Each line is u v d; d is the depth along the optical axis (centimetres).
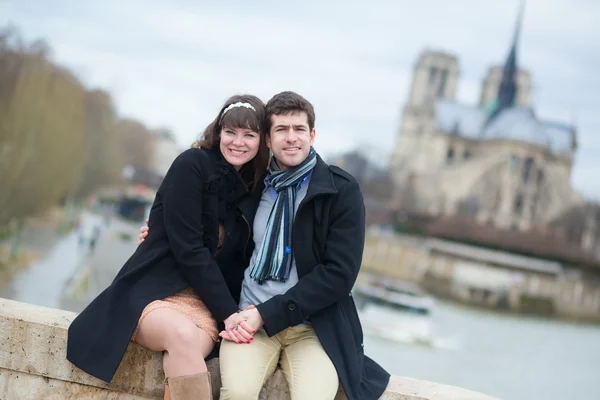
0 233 5838
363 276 10831
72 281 5794
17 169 6131
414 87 13450
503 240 11844
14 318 328
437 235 11962
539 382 6894
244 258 334
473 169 12512
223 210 325
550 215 12150
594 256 11825
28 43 6494
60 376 326
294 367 317
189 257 311
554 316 11012
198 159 319
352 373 315
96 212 9069
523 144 12262
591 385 7044
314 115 327
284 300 308
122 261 7075
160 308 308
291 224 321
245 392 301
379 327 8081
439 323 8912
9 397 331
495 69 13575
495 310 10938
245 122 319
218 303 312
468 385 6494
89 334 311
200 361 303
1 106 6247
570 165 12381
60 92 7131
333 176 325
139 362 324
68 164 7462
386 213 12456
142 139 11131
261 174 335
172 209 314
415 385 333
